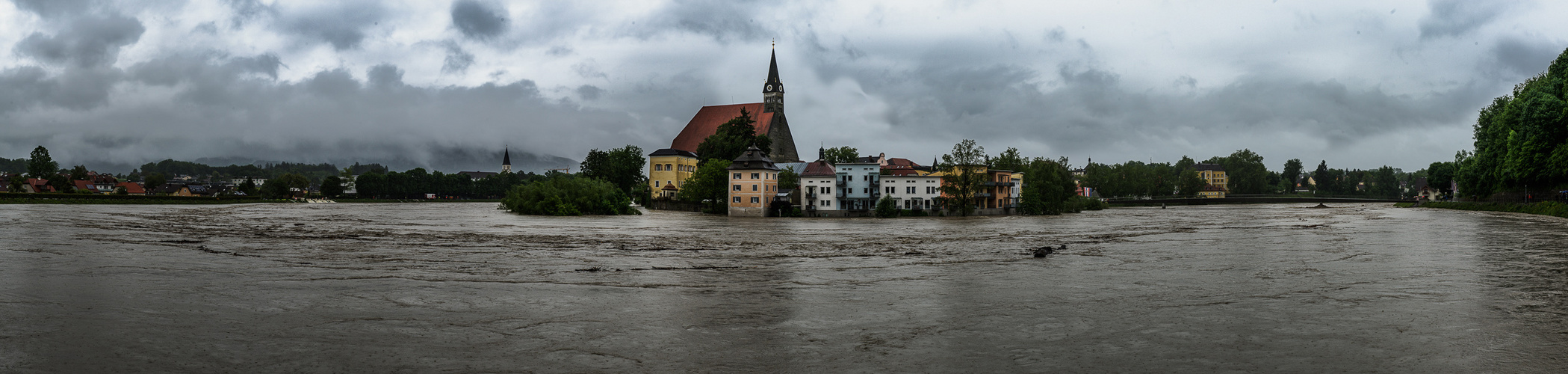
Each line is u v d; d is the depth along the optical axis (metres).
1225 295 30.66
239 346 20.31
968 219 127.38
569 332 22.52
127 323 23.00
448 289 31.14
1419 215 131.12
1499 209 125.38
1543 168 115.44
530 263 43.62
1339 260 45.44
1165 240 65.81
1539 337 22.20
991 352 20.41
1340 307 27.34
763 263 44.62
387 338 21.44
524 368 18.47
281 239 61.09
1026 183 170.88
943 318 25.25
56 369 17.94
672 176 194.25
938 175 147.75
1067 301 28.84
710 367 18.78
